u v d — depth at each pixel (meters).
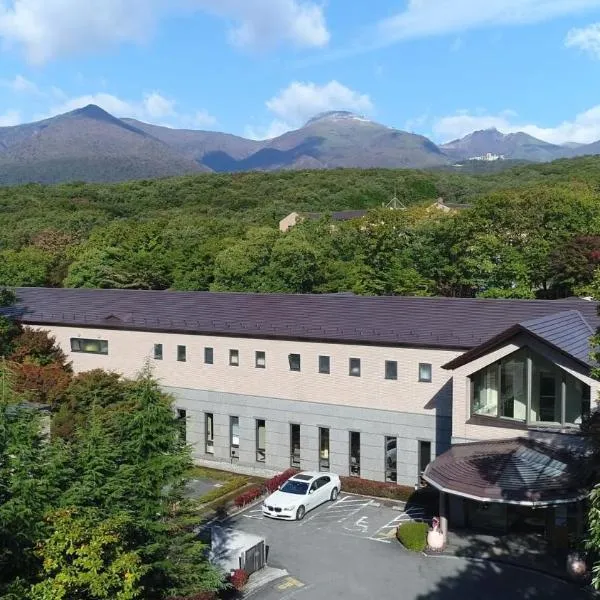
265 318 38.78
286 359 36.75
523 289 55.25
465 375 28.50
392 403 34.06
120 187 171.62
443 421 32.88
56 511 16.33
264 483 35.19
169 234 85.12
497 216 64.38
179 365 40.06
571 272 56.38
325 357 35.72
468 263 59.16
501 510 28.02
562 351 25.62
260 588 23.97
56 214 129.38
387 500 32.69
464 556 25.83
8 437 17.80
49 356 42.69
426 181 164.50
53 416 32.88
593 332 29.27
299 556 26.59
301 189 155.00
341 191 153.00
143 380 21.48
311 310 38.81
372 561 25.92
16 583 14.84
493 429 27.98
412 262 63.41
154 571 19.61
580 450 25.89
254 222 113.81
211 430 39.50
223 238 81.31
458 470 26.05
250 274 65.12
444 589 23.41
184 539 20.41
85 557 15.39
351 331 35.34
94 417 21.34
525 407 27.52
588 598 22.25
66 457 18.45
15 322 44.34
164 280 71.31
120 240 81.69
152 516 19.80
